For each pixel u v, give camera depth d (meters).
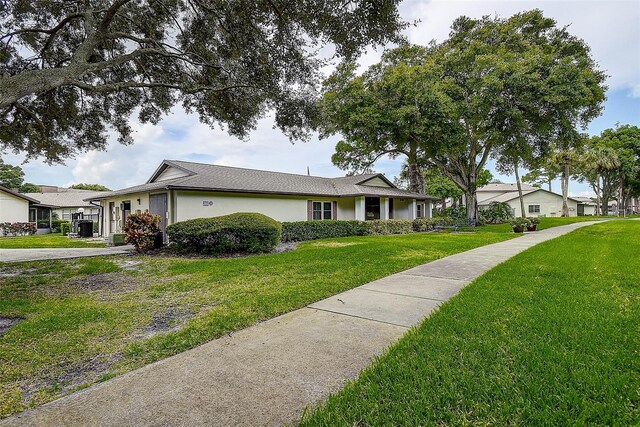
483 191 46.09
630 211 53.09
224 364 2.68
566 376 2.29
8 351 3.06
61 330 3.59
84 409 2.08
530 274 5.80
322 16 5.79
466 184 24.17
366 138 19.62
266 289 5.21
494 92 17.42
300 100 8.60
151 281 6.15
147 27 7.77
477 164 26.09
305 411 2.00
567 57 17.53
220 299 4.72
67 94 8.39
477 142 22.94
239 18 6.79
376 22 5.62
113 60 6.81
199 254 10.12
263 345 3.06
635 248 9.05
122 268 7.67
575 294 4.43
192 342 3.18
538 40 19.61
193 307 4.39
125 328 3.64
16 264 8.27
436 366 2.49
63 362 2.86
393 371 2.43
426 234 16.92
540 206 41.16
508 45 19.61
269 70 7.77
